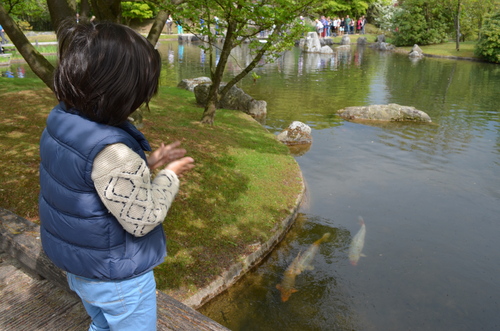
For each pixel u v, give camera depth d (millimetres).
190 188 5965
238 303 4484
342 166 8672
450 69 23281
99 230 1264
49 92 9828
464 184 7953
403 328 4305
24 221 2840
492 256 5637
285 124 11539
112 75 1220
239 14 6625
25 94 9445
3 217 2877
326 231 6055
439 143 10352
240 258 4914
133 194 1227
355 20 44188
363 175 8234
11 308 2340
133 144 1298
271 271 5062
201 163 6762
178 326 2059
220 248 5004
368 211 6754
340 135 10789
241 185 6477
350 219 6465
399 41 35094
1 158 5707
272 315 4367
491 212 6879
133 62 1253
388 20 41781
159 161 1534
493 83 18875
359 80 19266
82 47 1222
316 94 15883
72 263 1328
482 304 4699
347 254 5531
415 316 4480
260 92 16016
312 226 6176
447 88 17625
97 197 1241
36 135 6676
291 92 16172
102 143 1209
